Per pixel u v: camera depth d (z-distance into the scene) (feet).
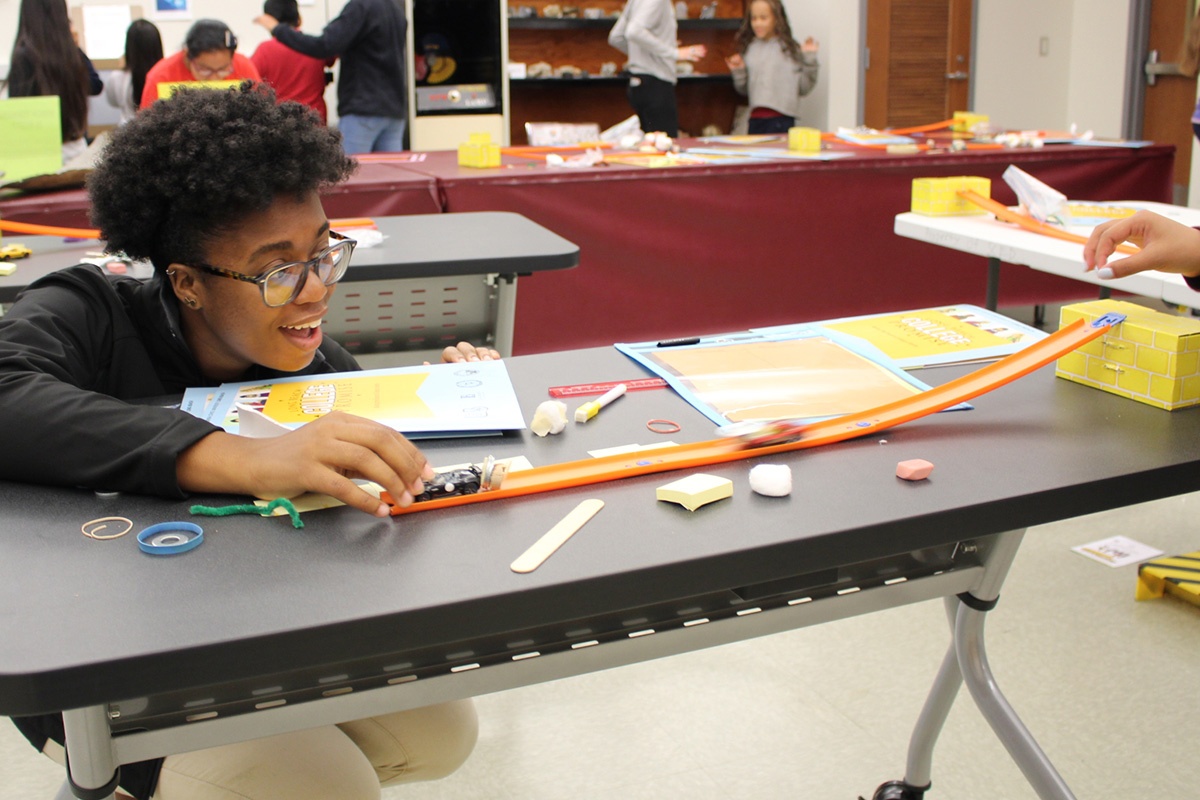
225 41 11.80
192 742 2.52
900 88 23.22
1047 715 5.89
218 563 2.39
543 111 22.31
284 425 3.03
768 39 20.85
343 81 16.06
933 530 2.69
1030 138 13.34
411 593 2.25
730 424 3.32
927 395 3.43
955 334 4.31
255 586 2.28
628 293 11.57
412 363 7.09
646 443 3.20
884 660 6.49
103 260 6.53
